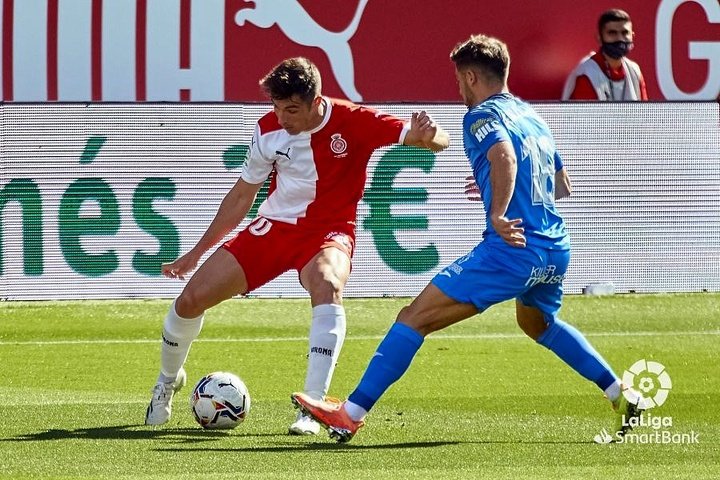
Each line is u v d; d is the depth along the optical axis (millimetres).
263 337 33219
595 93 41562
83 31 41969
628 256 38312
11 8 41812
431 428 21359
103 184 36844
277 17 42500
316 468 17422
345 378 27906
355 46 42844
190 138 37062
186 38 42219
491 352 30953
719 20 44312
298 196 21203
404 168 37250
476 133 18656
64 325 34375
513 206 18812
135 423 21797
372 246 37281
